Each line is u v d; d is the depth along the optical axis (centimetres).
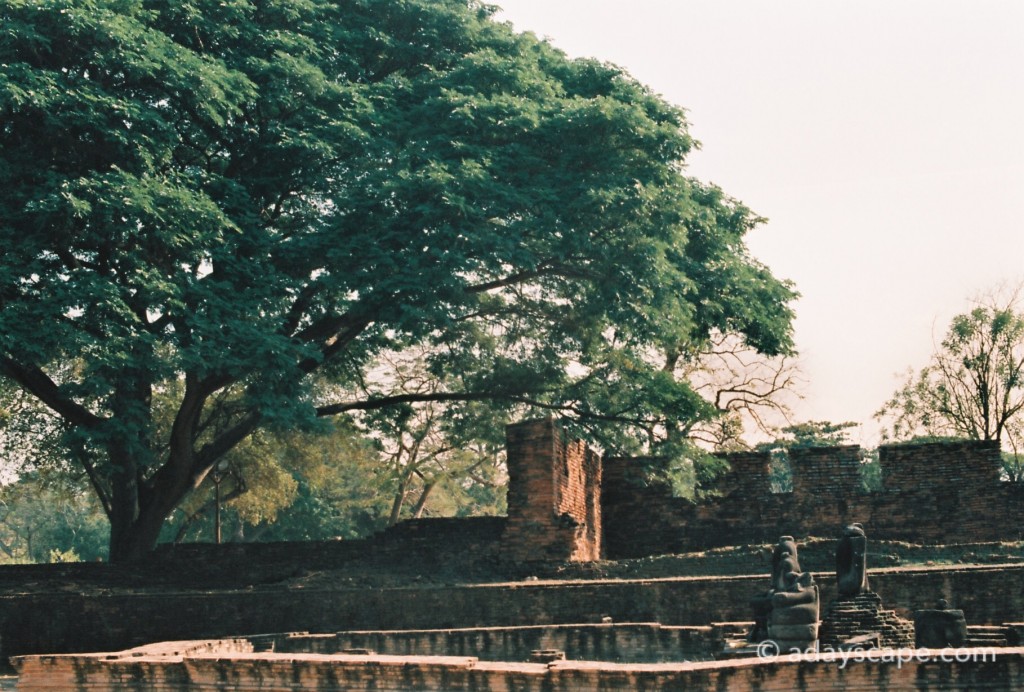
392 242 3016
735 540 3572
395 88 3288
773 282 3694
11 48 2755
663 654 2147
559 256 3152
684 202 3167
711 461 3419
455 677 1493
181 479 3269
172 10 3048
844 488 3541
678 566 2817
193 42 3156
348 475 5616
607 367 3416
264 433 4266
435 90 3253
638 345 3331
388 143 3102
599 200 2991
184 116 3130
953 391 4369
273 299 3025
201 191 2944
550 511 2969
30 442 3584
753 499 3584
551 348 3453
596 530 3459
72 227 2753
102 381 2689
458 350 3447
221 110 3047
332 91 3155
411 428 4462
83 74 2923
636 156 3184
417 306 2994
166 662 1625
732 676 1408
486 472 4778
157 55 2850
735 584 2450
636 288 3081
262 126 3169
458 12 3422
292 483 4431
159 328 2986
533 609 2541
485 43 3431
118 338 2689
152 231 2812
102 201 2656
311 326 3206
